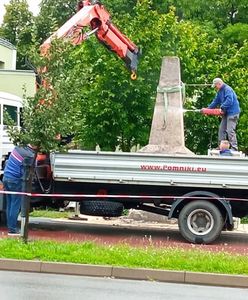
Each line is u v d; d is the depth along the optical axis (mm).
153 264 11789
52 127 13633
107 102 24109
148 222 19734
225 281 11352
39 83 14250
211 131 25828
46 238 15031
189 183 15336
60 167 15570
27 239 13555
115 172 15445
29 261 11844
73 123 13797
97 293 10023
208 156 15281
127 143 25172
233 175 15195
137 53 19625
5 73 22531
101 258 11977
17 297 9430
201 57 26812
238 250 14617
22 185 14766
